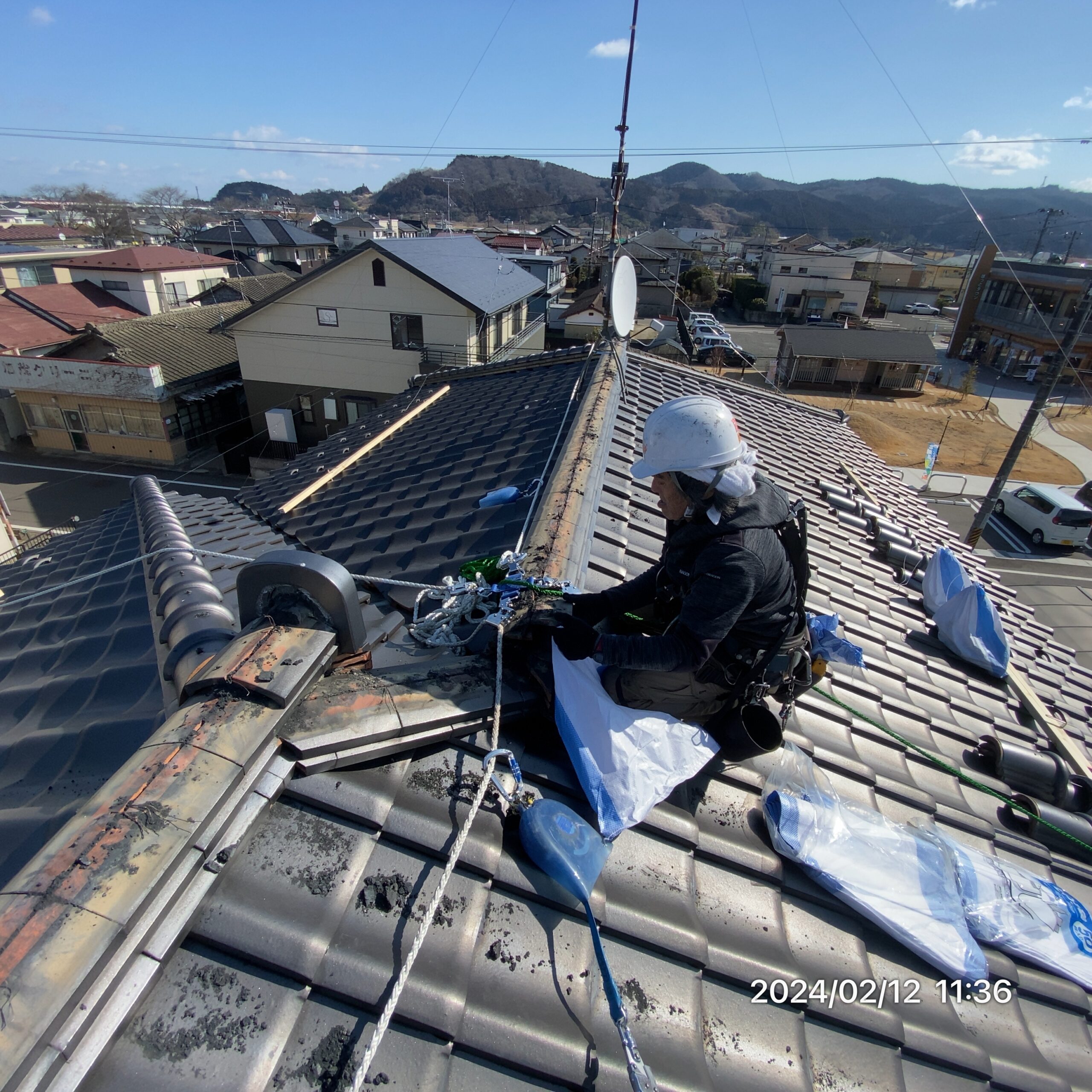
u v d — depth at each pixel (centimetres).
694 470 187
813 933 206
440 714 206
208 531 543
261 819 173
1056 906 235
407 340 2144
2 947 119
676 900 198
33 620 421
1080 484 2469
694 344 3731
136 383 2192
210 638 271
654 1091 137
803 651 231
